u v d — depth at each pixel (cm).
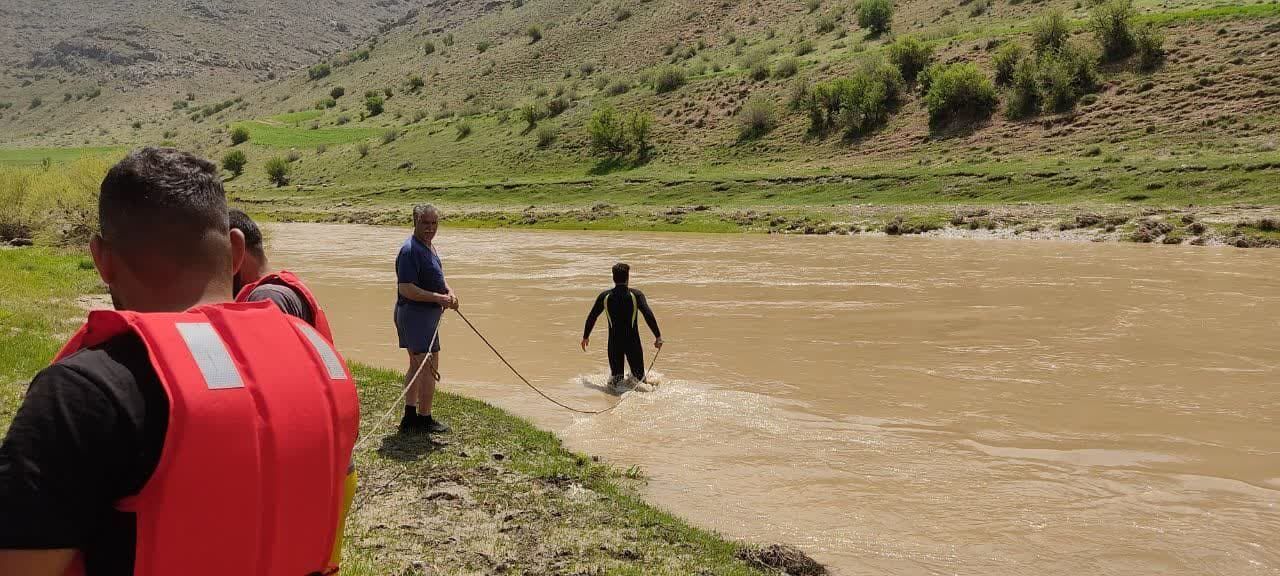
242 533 147
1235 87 5256
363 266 2878
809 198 5175
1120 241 3180
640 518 655
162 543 141
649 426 960
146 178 171
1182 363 1262
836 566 609
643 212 5097
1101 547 648
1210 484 787
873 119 6788
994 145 5766
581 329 1581
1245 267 2381
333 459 162
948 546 647
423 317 839
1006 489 769
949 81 6338
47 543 133
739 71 9050
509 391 1123
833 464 833
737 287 2138
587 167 7888
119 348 146
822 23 11625
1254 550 645
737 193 5644
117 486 141
